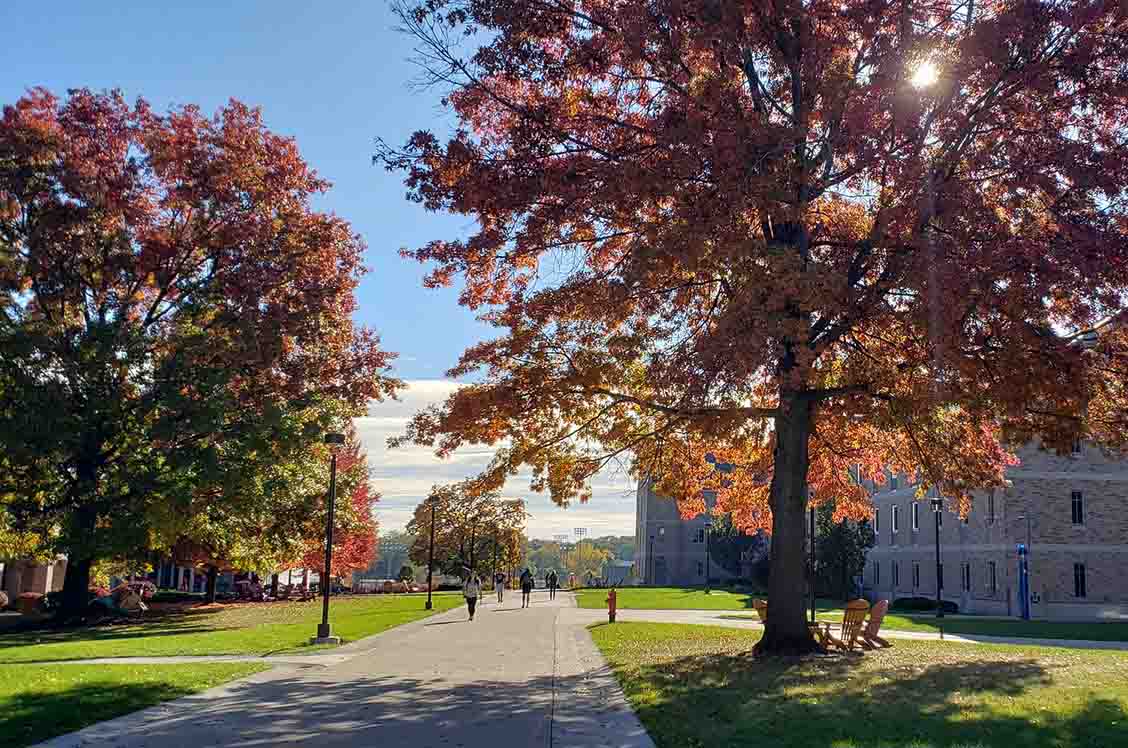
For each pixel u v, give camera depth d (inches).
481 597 2171.5
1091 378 622.5
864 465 969.5
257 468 1161.4
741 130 567.8
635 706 473.7
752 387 762.8
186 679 559.8
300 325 1187.3
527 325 721.0
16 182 1127.0
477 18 631.2
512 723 423.2
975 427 775.1
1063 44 589.6
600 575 7175.2
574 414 794.2
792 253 545.0
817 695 495.5
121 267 1188.5
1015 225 600.1
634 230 633.6
